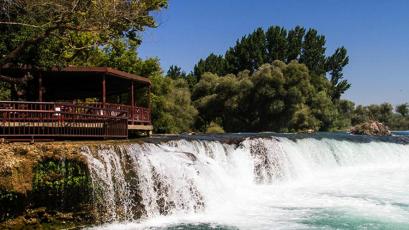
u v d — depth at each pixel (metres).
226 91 67.31
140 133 29.12
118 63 42.59
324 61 92.06
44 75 25.98
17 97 27.77
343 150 30.86
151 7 32.19
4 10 21.14
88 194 14.78
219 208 17.86
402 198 19.84
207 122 68.69
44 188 13.95
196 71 94.19
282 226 14.97
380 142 34.69
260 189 22.00
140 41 37.09
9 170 13.30
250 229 14.63
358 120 93.69
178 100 59.22
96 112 23.72
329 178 25.94
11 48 22.14
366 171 28.94
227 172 22.11
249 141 24.11
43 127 17.64
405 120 104.19
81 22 23.20
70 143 15.28
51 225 14.18
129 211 15.64
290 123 65.81
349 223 15.29
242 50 87.50
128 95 44.69
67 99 39.31
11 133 17.52
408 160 34.97
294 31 89.38
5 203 13.29
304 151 27.48
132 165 16.20
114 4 24.19
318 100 69.88
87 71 24.03
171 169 17.23
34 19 22.23
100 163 15.16
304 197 20.09
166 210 16.56
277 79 63.41
